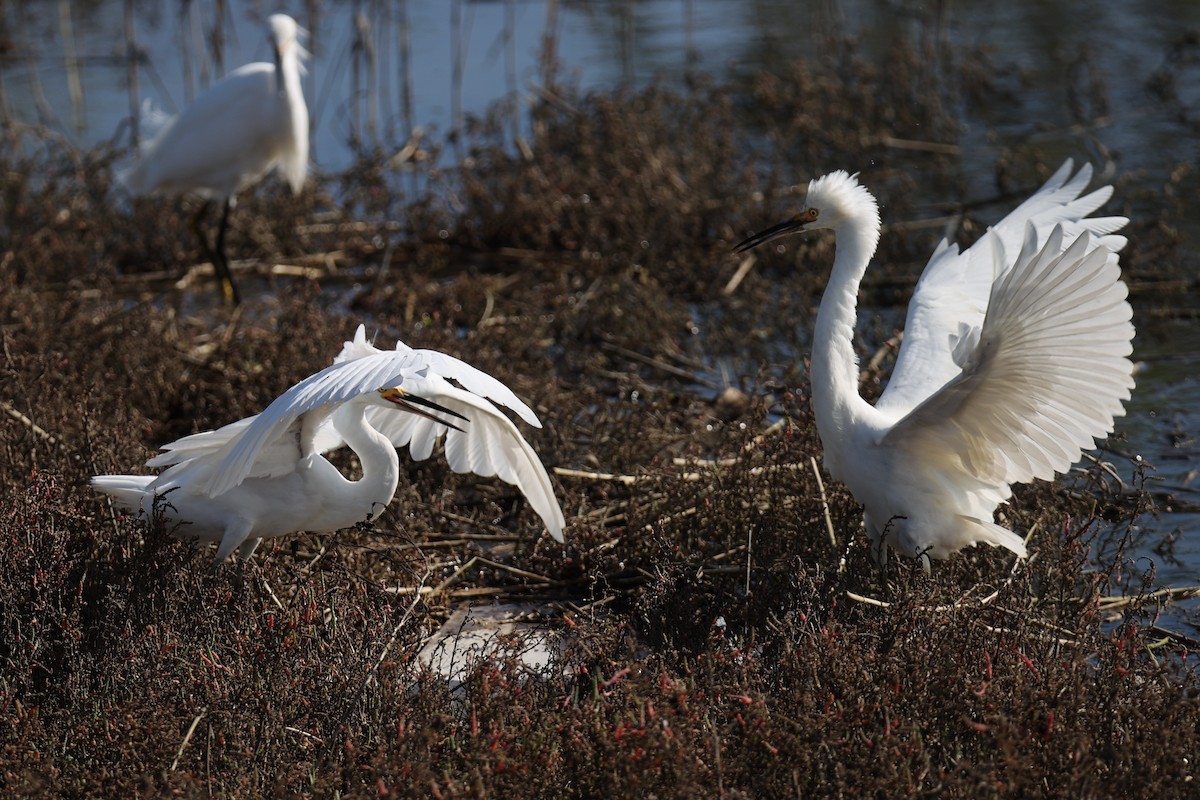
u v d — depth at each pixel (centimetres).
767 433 1160
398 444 1011
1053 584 909
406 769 643
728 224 1898
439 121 2553
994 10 3278
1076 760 627
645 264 1802
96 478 912
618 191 1873
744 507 1025
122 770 671
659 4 3488
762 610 870
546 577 1034
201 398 1342
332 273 1884
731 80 2697
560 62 2612
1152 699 705
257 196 2078
